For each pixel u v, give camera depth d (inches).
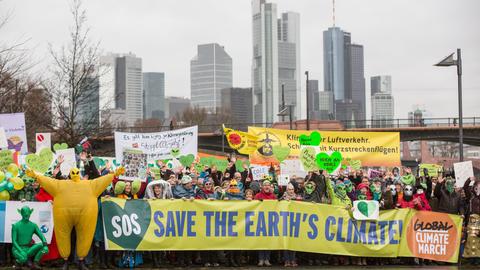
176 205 621.6
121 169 592.4
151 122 6569.9
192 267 630.5
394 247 653.9
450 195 686.5
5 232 594.9
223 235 627.2
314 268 630.5
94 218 580.4
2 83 1336.1
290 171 772.6
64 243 576.7
